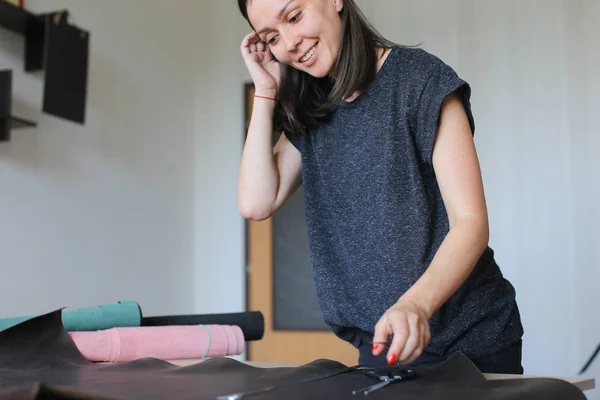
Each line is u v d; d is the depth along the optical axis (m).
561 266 3.01
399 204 1.11
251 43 1.39
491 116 3.21
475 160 1.03
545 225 3.06
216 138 3.88
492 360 1.12
